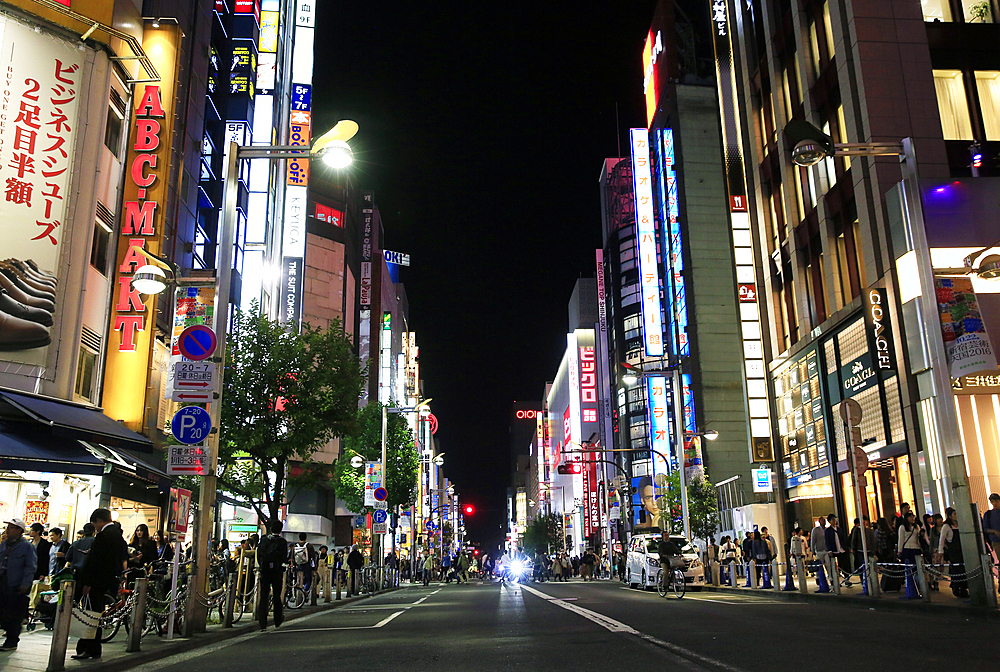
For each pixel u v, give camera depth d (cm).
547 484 13188
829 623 1245
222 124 3419
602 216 10656
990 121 2770
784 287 3669
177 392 1331
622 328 9025
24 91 1944
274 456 2106
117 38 2238
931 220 2464
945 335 1577
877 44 2803
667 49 6303
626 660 829
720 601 1961
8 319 1852
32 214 1919
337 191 5856
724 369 5634
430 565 4716
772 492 3800
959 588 1605
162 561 1440
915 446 2470
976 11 2886
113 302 2230
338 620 1648
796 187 3500
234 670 870
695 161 6047
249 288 3897
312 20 4872
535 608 1792
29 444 1741
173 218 2598
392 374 7769
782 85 3619
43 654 1002
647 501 4812
